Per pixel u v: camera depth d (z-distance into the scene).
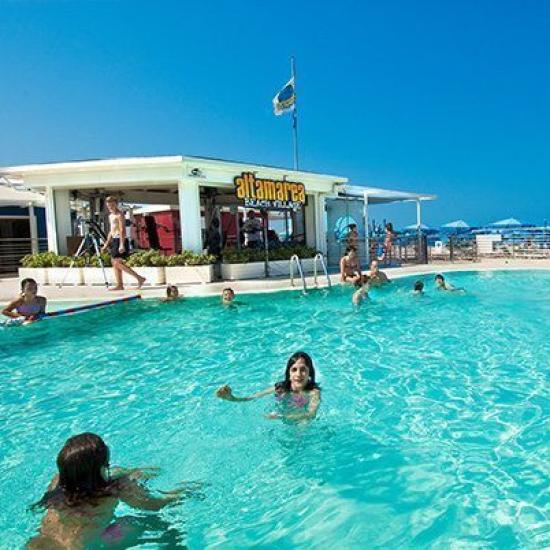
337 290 13.86
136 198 21.89
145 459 4.29
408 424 4.79
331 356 7.51
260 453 4.30
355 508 3.42
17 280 16.09
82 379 6.68
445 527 3.15
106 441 4.70
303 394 4.96
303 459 4.16
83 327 9.86
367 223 21.95
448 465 3.94
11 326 9.81
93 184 15.98
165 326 9.94
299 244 19.86
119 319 10.61
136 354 7.89
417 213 24.11
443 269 18.53
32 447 4.65
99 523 2.88
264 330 9.50
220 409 5.35
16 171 15.79
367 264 21.58
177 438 4.71
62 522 2.84
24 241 23.19
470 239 26.97
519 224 38.53
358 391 5.82
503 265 19.95
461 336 8.55
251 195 16.83
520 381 6.00
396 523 3.23
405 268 19.44
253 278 16.17
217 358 7.59
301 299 12.71
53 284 15.47
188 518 3.32
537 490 3.52
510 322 9.65
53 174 16.02
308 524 3.26
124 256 15.23
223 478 3.89
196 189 15.80
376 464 4.02
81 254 16.17
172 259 15.04
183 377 6.69
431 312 10.91
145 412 5.43
